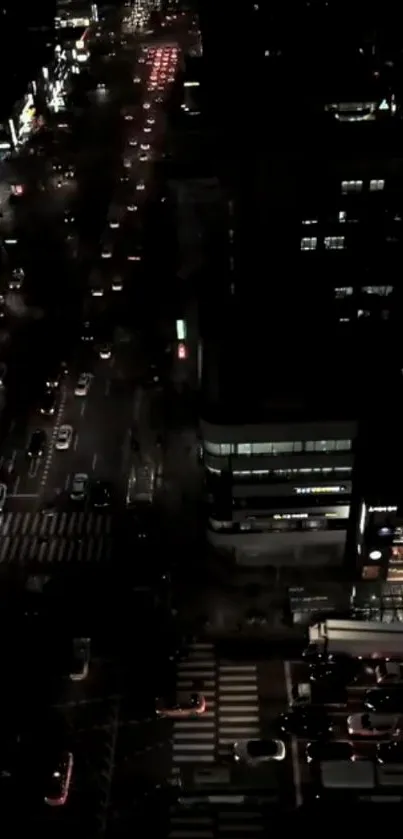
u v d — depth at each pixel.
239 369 81.69
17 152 191.50
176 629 82.44
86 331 129.12
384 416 76.56
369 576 82.94
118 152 190.38
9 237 157.25
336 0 172.75
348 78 130.88
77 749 72.25
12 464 104.50
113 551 91.69
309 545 86.75
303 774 70.19
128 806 67.75
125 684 77.62
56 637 82.00
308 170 100.62
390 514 75.88
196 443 106.19
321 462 78.12
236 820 66.25
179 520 95.25
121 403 114.31
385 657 78.75
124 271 145.00
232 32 164.12
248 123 116.06
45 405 112.56
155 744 72.75
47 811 67.38
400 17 162.88
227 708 75.56
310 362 82.56
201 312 92.75
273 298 94.00
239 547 86.62
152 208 164.62
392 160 99.38
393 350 85.25
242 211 103.75
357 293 96.75
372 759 71.50
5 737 73.25
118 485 101.19
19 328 131.00
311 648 79.06
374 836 63.81
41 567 90.06
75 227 160.38
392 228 102.81
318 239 103.38
